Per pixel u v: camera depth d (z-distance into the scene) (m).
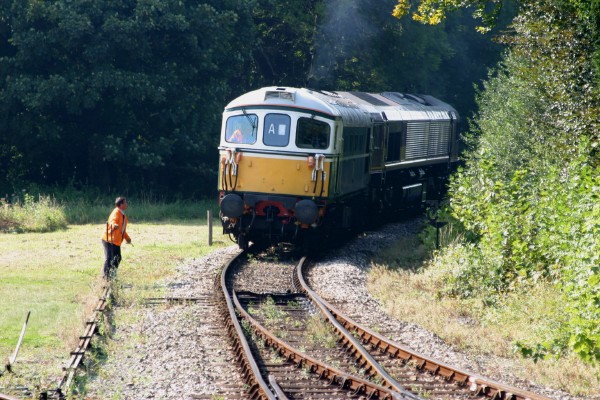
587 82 55.59
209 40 111.06
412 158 91.44
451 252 56.00
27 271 56.50
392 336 39.34
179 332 38.75
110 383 30.58
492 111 83.25
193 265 59.34
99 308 42.12
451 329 40.91
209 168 122.62
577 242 41.09
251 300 47.53
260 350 36.06
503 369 34.38
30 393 28.75
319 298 46.62
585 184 44.88
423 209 103.75
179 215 101.94
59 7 101.62
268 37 139.88
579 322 35.59
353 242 75.50
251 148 63.59
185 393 29.34
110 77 102.19
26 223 83.25
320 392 30.05
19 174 119.19
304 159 63.00
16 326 39.66
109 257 52.34
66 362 32.75
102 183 116.62
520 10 65.50
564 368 34.41
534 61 62.22
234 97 142.38
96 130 112.38
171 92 108.81
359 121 70.62
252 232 66.06
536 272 48.12
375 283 54.72
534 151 66.31
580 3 54.81
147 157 106.94
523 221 51.22
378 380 31.42
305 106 63.25
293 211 63.31
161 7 103.56
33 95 101.31
